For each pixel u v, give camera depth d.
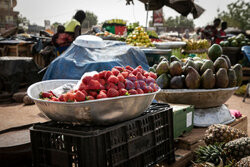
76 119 2.01
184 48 10.10
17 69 6.89
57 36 6.90
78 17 7.19
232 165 2.50
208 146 2.72
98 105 1.93
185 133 3.25
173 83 3.66
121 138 2.04
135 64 4.41
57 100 2.13
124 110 2.04
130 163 2.10
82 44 4.19
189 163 2.89
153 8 9.74
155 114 2.37
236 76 3.93
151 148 2.30
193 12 9.66
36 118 4.68
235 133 2.81
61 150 1.95
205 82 3.57
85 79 2.02
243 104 6.79
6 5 36.56
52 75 4.05
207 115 3.67
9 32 14.34
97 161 1.83
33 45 10.68
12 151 2.38
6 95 6.43
